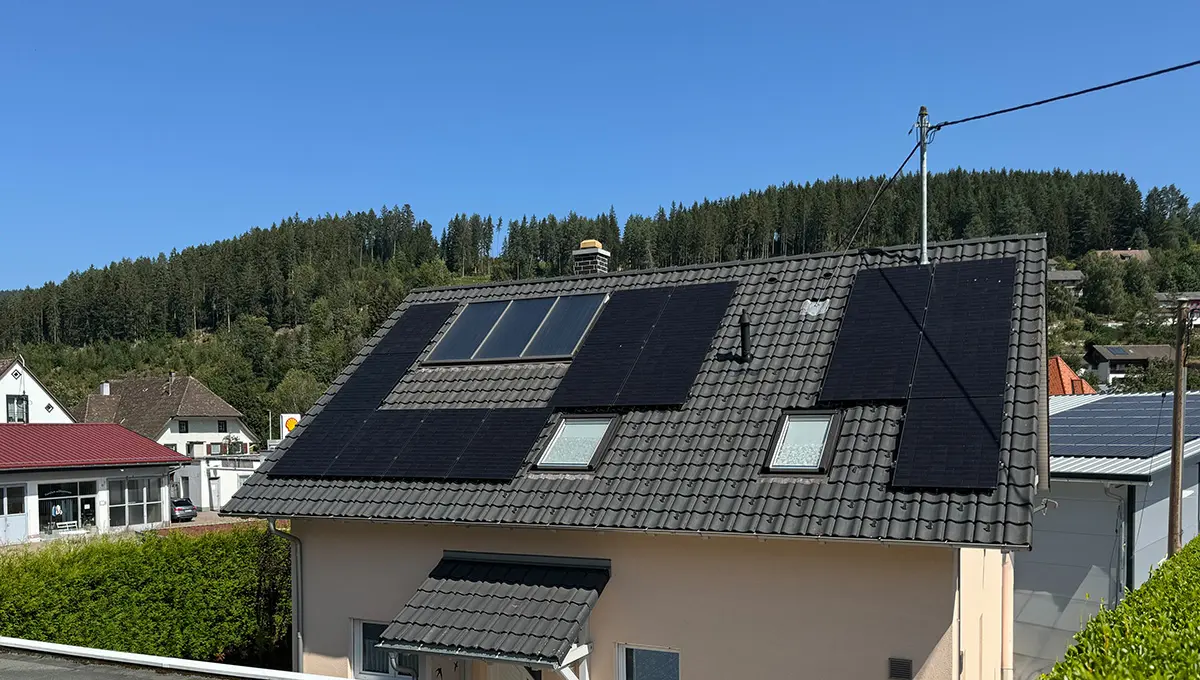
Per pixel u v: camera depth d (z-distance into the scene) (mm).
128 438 39250
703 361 10570
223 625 16219
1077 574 13680
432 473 10406
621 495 9180
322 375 102562
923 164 11109
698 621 9023
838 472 8445
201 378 107625
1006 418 8344
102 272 155375
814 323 10617
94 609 13992
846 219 147750
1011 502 7531
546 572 9688
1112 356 89812
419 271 154500
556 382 11359
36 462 33469
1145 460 13555
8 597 12711
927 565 8008
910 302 10133
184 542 15812
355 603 11070
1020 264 10328
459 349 12820
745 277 12109
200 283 155125
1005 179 166625
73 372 122750
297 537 11531
